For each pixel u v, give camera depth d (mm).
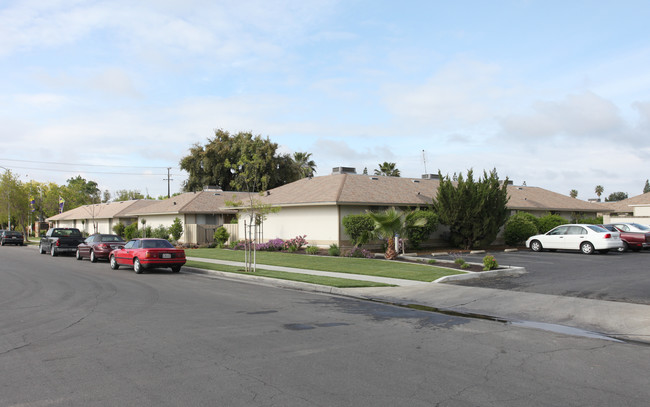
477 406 5121
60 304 11930
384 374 6227
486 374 6270
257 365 6605
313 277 16844
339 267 19812
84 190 105938
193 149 58594
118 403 5203
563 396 5445
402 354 7250
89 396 5414
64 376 6141
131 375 6172
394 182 32469
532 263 20938
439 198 27906
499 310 11289
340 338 8289
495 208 27688
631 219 41562
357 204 26703
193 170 58844
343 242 26438
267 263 22391
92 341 8008
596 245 24781
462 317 10500
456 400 5293
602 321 9875
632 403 5246
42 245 34188
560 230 26703
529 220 31688
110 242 26156
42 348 7559
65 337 8312
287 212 30000
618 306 11164
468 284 15336
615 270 17938
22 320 9875
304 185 32062
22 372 6320
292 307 11547
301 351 7379
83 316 10281
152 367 6512
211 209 40844
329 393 5496
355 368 6484
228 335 8453
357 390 5602
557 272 17734
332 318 10164
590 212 41469
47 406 5125
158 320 9820
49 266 23578
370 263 20891
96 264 25062
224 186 57938
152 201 56250
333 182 29953
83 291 14414
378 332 8812
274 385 5773
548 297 12570
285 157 57750
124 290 14680
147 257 19734
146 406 5117
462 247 28422
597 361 6965
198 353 7230
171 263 20266
